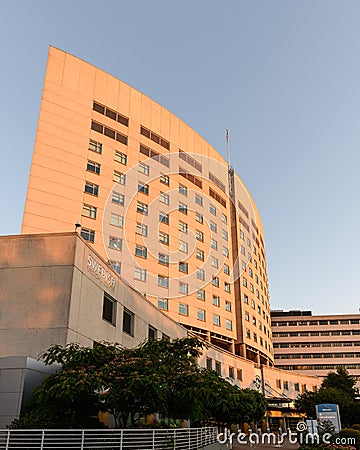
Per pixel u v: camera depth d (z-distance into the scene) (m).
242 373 60.12
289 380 73.31
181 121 65.56
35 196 44.88
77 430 13.39
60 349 17.42
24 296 20.62
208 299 61.12
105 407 16.30
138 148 56.66
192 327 56.91
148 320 32.44
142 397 15.55
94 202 48.88
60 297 20.42
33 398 16.61
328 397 50.66
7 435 13.36
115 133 54.56
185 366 18.45
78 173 48.69
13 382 16.83
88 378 14.91
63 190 46.78
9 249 21.62
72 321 20.36
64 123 49.81
